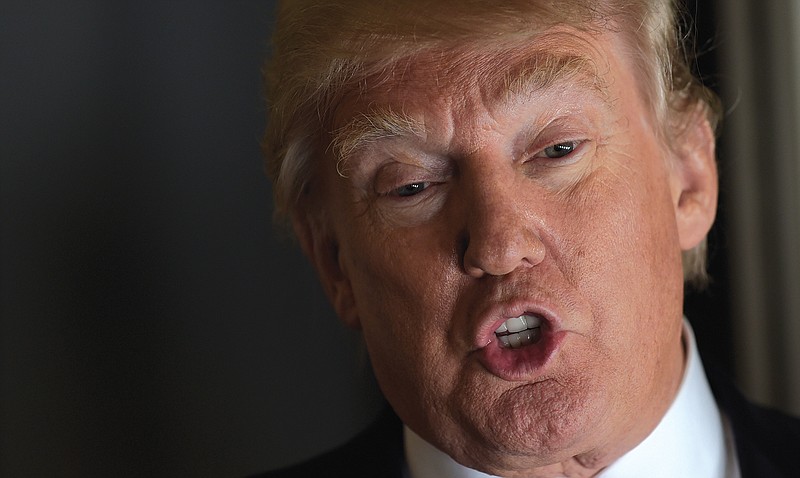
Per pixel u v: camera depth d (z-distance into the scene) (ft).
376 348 13.06
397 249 12.16
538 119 11.59
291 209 14.19
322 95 12.46
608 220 11.75
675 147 13.57
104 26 19.07
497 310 11.43
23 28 18.37
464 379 11.94
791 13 18.44
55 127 18.69
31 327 18.49
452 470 13.60
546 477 12.89
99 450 19.20
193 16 19.92
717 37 18.67
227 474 20.43
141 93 19.43
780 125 18.79
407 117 11.66
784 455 13.79
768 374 19.52
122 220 19.34
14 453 18.25
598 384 11.73
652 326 12.24
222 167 20.34
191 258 20.04
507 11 11.26
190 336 20.04
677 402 13.23
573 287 11.56
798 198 18.92
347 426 21.86
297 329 21.29
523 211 11.45
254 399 20.72
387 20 11.55
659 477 12.98
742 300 19.52
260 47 20.63
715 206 13.97
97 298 19.15
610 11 12.19
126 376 19.45
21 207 18.39
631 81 12.51
